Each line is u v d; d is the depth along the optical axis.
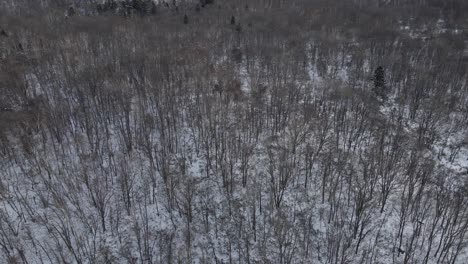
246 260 18.55
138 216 20.64
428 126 28.78
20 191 21.62
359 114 29.81
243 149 23.98
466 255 18.50
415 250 18.81
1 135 24.41
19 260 17.98
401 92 33.78
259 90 32.12
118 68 35.16
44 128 26.09
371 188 20.73
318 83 35.56
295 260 18.59
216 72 35.66
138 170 23.58
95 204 20.38
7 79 31.11
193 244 19.45
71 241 18.94
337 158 24.81
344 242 19.12
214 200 21.91
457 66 36.50
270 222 20.41
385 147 26.02
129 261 18.05
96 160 23.97
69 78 31.22
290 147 25.47
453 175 24.05
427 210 20.31
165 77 33.59
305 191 22.41
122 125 25.72
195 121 27.75
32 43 39.72
